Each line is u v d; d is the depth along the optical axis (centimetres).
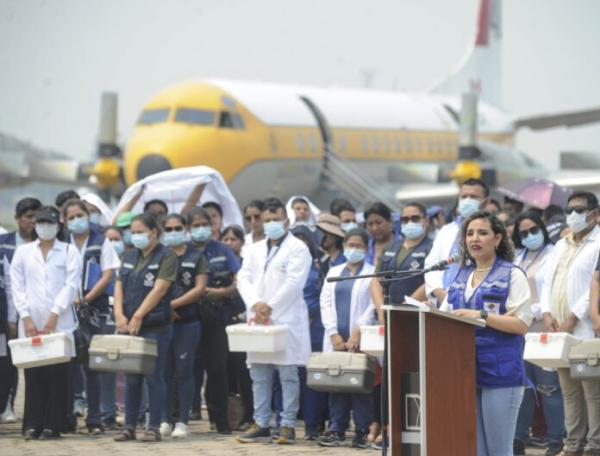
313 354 2188
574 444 2084
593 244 2106
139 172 6538
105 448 2162
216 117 6600
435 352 1530
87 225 2428
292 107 7050
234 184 6656
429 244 2250
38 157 8925
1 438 2317
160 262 2270
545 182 2923
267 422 2297
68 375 2312
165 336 2264
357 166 7500
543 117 8762
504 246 1644
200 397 2691
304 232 2531
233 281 2472
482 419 1619
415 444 1561
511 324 1592
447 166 8200
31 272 2311
